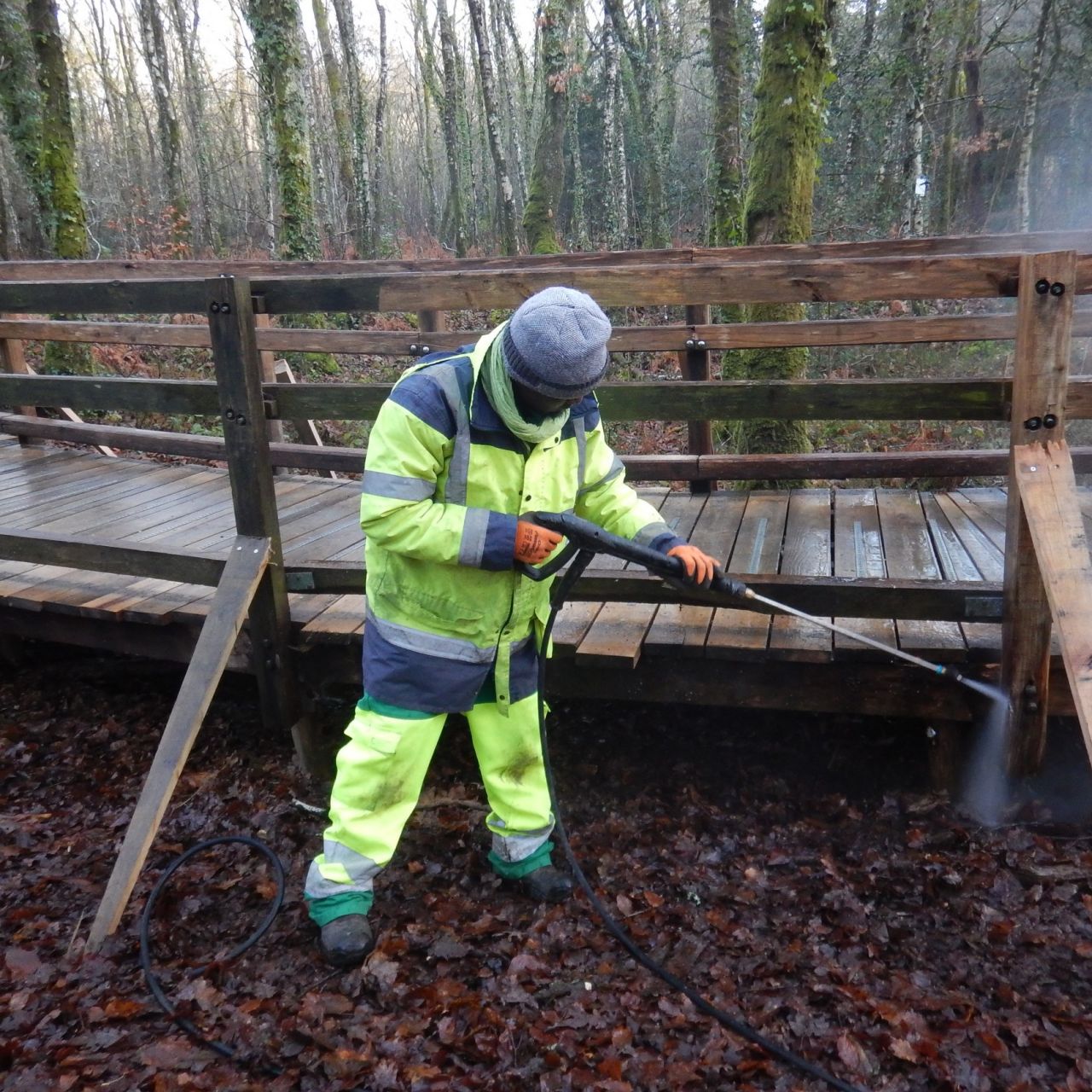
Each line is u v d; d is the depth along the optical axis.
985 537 3.96
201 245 20.66
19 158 10.32
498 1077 2.32
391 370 11.62
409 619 2.55
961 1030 2.38
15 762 4.02
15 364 6.40
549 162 14.57
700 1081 2.28
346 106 21.34
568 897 2.98
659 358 10.74
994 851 3.01
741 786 3.63
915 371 9.46
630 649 3.20
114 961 2.75
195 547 4.34
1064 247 4.76
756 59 17.30
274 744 4.13
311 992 2.60
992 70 18.84
